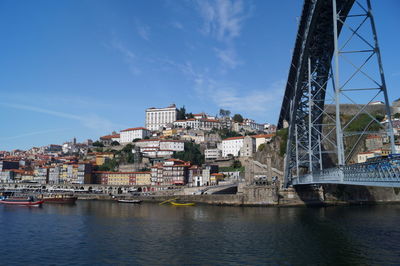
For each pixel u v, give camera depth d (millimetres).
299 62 63688
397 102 129125
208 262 35469
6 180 180500
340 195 99250
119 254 38938
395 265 33844
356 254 37875
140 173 150875
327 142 110750
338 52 41250
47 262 36156
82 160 198750
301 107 73875
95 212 80750
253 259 36344
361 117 119312
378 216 68750
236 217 69250
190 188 118312
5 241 46062
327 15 52781
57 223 61531
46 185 155375
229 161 162250
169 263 35250
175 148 193625
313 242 43938
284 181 92250
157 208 92000
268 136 167375
